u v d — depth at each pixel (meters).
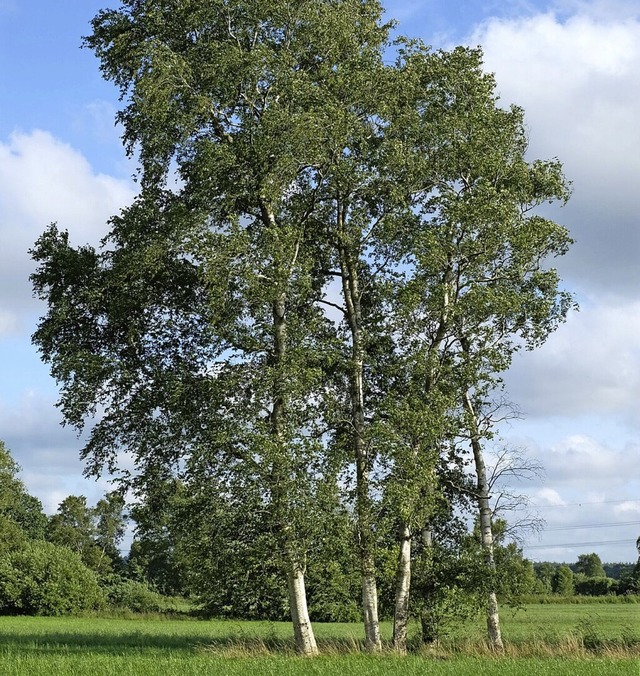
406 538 27.83
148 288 28.19
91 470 28.86
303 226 28.19
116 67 28.58
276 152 26.72
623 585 99.38
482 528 29.14
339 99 28.23
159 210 28.39
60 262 28.78
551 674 19.48
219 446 26.09
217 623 56.44
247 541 26.52
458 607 28.14
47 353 29.00
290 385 25.86
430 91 29.66
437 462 28.25
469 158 28.38
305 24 28.75
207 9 27.83
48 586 67.94
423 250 27.33
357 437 28.14
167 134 27.56
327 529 25.66
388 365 28.61
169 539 29.17
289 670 20.25
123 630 45.75
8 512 95.38
